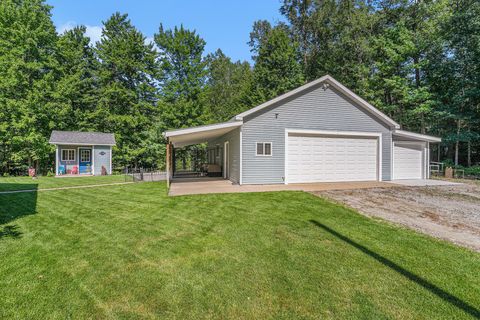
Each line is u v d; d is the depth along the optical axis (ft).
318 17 79.15
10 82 59.06
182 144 61.36
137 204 24.44
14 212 21.58
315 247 13.78
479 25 50.47
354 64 73.46
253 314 8.39
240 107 95.09
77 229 16.89
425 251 13.41
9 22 63.52
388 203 24.71
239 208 22.22
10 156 64.59
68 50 76.13
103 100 79.00
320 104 38.93
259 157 36.52
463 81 54.49
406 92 61.67
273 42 85.20
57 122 68.03
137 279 10.48
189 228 16.99
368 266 11.64
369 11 71.77
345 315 8.34
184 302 9.00
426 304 8.94
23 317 8.20
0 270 11.14
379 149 41.65
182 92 86.58
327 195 28.12
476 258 12.66
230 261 12.10
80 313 8.41
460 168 55.16
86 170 65.57
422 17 63.41
